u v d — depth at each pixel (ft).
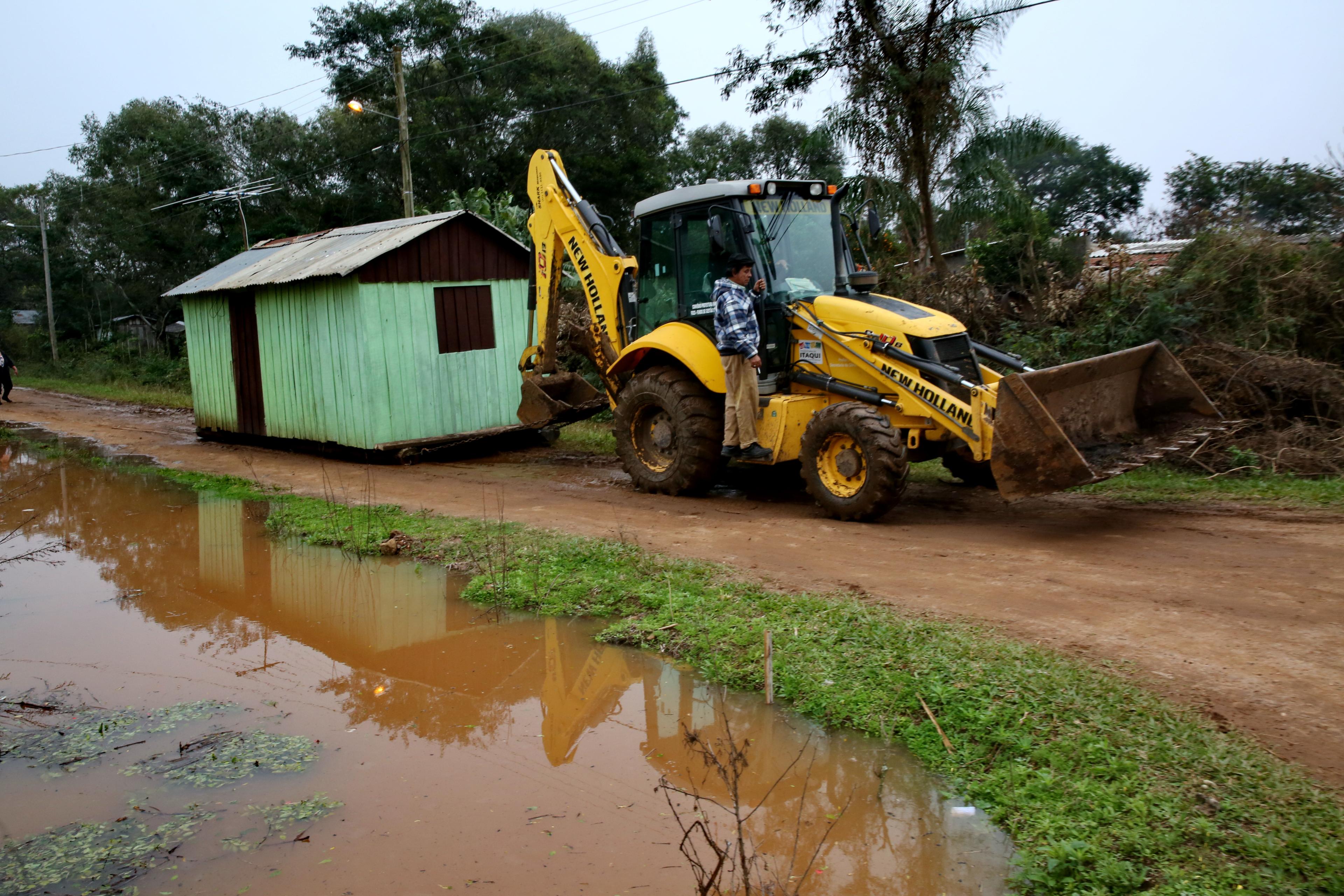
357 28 100.27
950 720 13.91
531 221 36.32
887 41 41.70
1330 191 36.01
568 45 106.52
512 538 25.70
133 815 13.07
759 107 45.91
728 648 17.26
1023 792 12.03
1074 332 36.63
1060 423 23.82
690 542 24.25
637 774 14.03
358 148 103.96
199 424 51.31
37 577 25.22
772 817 12.57
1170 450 23.98
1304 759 12.10
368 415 39.37
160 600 23.11
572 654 18.39
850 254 29.86
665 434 30.73
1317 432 28.63
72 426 59.36
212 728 15.88
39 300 153.38
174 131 116.16
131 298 125.39
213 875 11.60
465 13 103.60
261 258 48.98
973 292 41.22
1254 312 32.99
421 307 40.73
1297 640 15.79
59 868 11.84
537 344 36.55
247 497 34.19
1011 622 17.37
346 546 26.66
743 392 27.12
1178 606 17.75
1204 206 38.86
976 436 23.20
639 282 31.68
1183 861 10.40
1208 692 14.05
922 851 11.52
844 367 26.48
